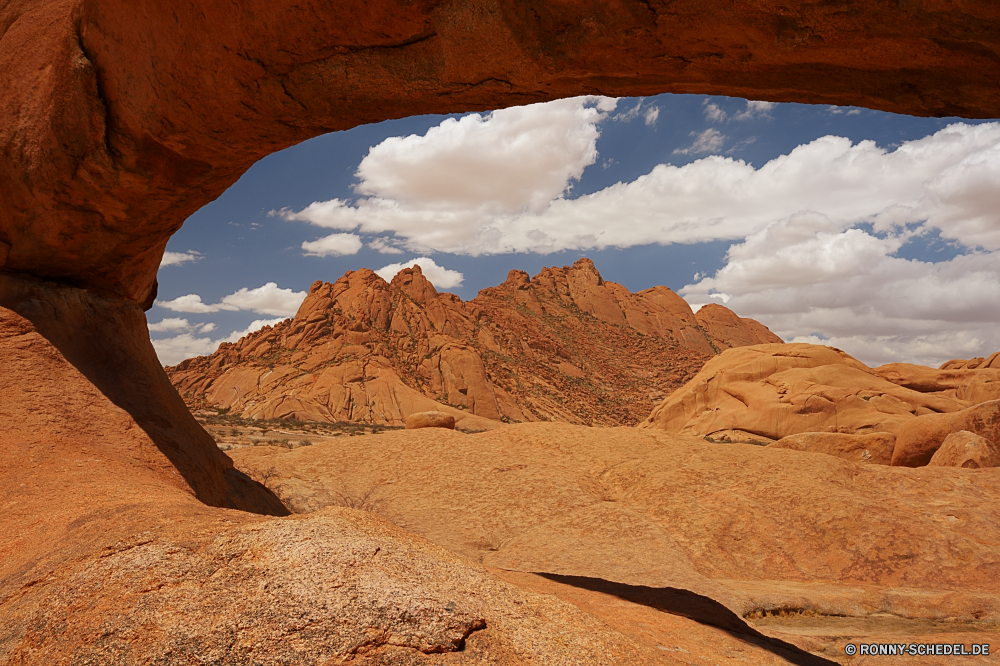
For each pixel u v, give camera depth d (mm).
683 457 18797
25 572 4273
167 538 4230
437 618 3383
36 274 8961
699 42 4453
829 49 4117
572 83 5312
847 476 16812
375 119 6496
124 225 8539
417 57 5570
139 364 9141
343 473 19828
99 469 6688
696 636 5594
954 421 22062
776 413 44188
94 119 7230
